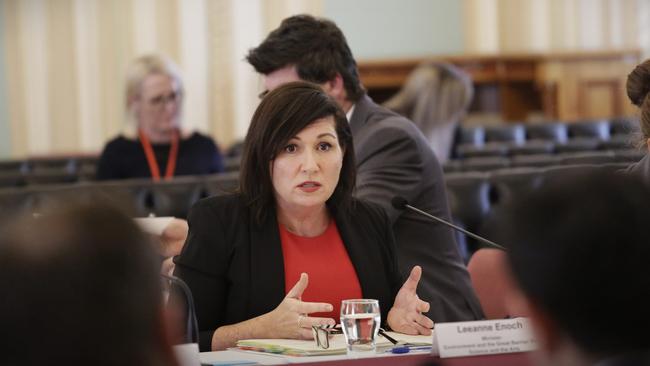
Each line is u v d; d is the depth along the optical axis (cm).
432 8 2925
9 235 230
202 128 2948
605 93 2623
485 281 724
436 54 2919
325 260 603
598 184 258
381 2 2928
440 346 439
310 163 578
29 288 225
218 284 593
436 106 1820
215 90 2947
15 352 224
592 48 2917
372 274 606
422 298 702
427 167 742
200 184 1073
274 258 593
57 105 2927
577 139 1972
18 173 1734
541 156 1606
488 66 2641
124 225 237
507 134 1956
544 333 265
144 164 1312
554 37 2917
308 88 591
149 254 239
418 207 736
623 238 253
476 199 1027
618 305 254
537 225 259
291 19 757
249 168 593
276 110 582
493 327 444
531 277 260
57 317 225
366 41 2939
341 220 612
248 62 765
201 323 587
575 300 256
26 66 2920
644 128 641
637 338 257
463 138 1933
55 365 226
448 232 740
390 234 631
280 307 549
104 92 2928
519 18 2912
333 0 2934
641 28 2922
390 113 768
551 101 2617
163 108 1317
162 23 2934
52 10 2919
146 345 237
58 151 2934
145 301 236
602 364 260
